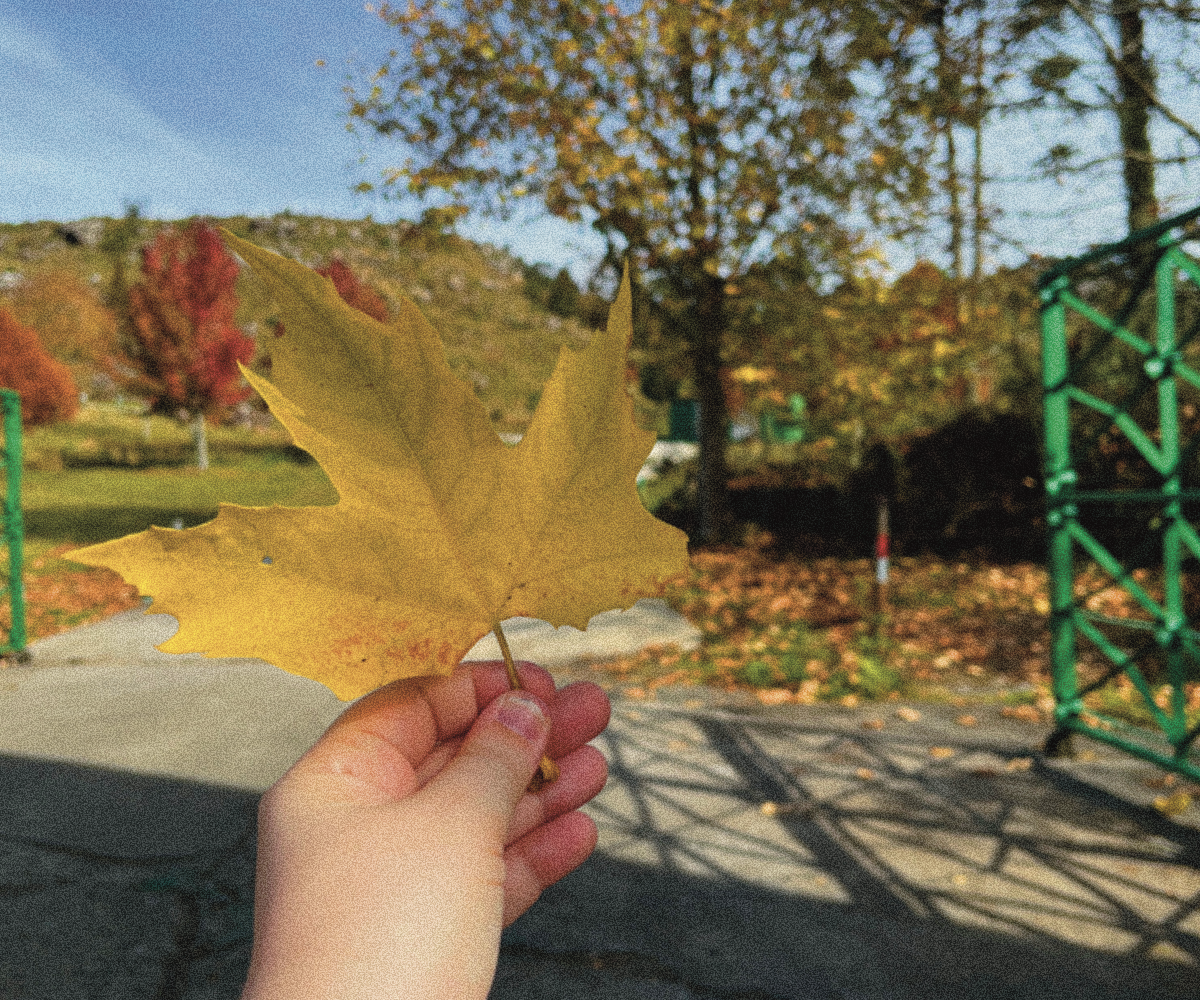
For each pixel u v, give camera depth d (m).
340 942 0.64
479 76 9.43
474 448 0.47
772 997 2.04
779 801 3.23
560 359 0.47
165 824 3.03
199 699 4.63
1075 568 7.39
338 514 0.47
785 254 9.61
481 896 0.69
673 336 11.55
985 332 8.94
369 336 0.44
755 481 13.10
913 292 9.57
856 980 2.10
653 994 2.06
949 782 3.39
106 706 4.54
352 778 0.74
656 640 5.85
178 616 0.45
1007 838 2.88
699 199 10.06
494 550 0.48
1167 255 2.96
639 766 3.61
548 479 0.48
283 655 0.47
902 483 9.51
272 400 0.43
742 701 4.62
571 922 2.38
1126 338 3.19
